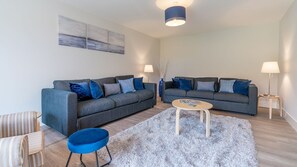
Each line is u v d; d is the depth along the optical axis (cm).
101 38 361
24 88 243
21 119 140
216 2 275
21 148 81
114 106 286
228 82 390
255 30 420
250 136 221
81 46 320
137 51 480
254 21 383
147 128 250
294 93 265
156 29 457
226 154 173
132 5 290
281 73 357
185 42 536
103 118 265
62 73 291
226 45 463
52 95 231
